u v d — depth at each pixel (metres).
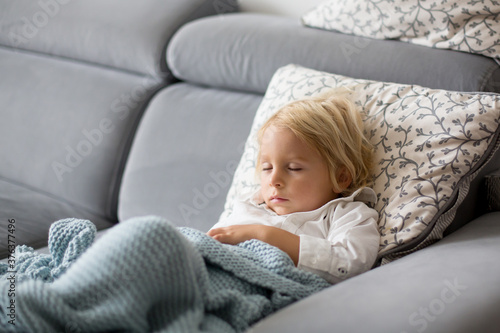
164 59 1.64
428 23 1.20
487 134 0.97
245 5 1.78
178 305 0.71
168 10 1.67
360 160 1.05
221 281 0.82
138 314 0.66
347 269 0.92
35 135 1.77
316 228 1.01
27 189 1.69
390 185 1.01
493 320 0.72
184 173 1.47
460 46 1.17
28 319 0.67
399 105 1.08
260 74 1.41
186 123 1.51
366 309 0.68
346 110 1.08
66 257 0.94
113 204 1.62
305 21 1.41
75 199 1.66
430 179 0.97
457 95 1.02
